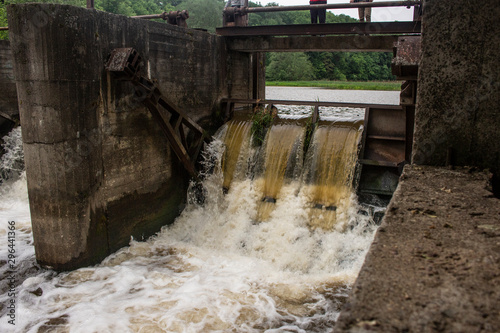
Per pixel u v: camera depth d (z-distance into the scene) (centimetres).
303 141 969
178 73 980
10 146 1182
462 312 204
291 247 826
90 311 622
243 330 587
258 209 925
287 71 4619
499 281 229
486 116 442
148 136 895
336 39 1087
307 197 898
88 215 750
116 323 592
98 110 755
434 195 370
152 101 816
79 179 724
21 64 683
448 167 459
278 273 756
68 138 701
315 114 1009
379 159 924
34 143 708
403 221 314
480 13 425
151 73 888
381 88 3609
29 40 667
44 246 748
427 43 448
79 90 707
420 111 464
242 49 1179
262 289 699
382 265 249
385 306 209
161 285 705
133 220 873
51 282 711
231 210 950
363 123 980
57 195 715
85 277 728
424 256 259
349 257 792
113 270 757
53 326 589
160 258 816
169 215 988
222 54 1157
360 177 901
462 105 448
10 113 1198
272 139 1001
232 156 1023
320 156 935
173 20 1109
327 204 883
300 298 676
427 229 299
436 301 212
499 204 347
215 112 1139
